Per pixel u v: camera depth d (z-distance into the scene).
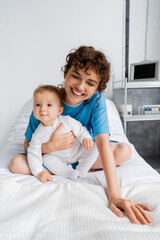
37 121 0.89
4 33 1.90
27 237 0.42
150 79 1.88
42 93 0.78
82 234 0.42
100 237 0.40
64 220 0.48
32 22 1.91
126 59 2.07
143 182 0.75
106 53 2.03
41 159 0.83
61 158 0.88
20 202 0.56
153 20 2.04
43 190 0.64
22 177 0.78
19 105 2.04
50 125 0.84
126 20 2.00
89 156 0.84
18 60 1.96
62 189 0.65
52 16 1.92
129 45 2.05
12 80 1.98
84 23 1.96
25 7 1.88
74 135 0.87
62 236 0.42
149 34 2.06
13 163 0.82
